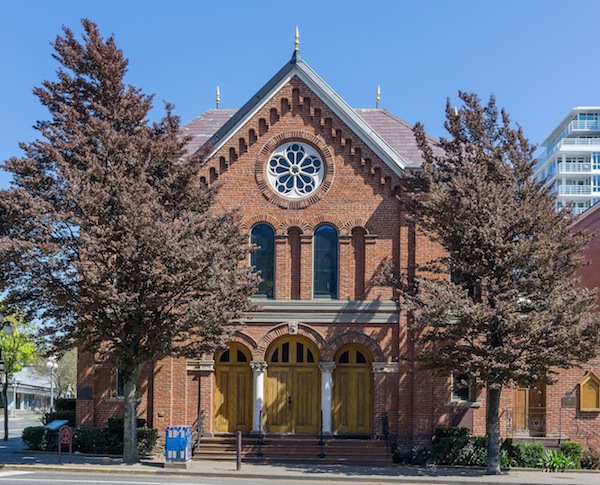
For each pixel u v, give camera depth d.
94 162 24.41
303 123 29.88
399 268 28.83
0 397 74.19
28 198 23.27
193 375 29.03
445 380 28.19
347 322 28.78
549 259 23.58
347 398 29.00
